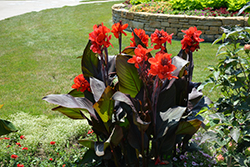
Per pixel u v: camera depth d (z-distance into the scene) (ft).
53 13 45.29
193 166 8.38
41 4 60.23
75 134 11.07
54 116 12.92
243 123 7.31
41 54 23.59
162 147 7.66
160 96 7.68
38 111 13.38
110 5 51.93
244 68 8.15
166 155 8.04
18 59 22.27
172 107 7.49
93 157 7.97
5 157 9.30
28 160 9.30
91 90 7.72
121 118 8.13
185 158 8.63
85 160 7.95
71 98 7.68
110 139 6.77
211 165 8.50
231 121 7.17
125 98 6.47
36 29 34.24
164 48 7.45
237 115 7.49
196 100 8.30
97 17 40.04
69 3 60.90
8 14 46.96
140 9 30.04
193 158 8.65
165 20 26.50
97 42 6.84
